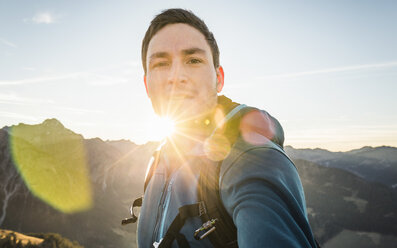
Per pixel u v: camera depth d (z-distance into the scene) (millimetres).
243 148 824
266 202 664
